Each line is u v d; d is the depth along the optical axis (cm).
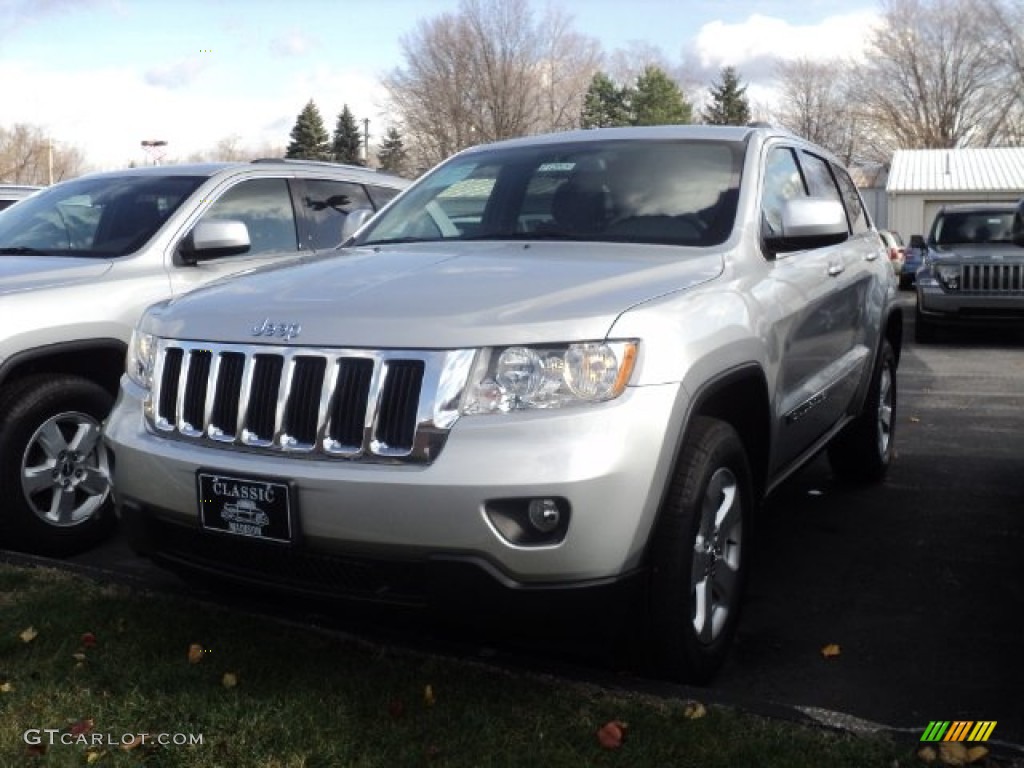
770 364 392
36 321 472
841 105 7325
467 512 293
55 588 420
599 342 306
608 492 295
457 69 5569
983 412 866
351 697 328
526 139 516
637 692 326
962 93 6378
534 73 5694
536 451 293
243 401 330
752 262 406
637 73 6400
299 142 7575
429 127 5638
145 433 358
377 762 291
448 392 301
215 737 305
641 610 325
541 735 303
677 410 316
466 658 349
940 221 1522
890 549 498
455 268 365
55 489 488
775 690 353
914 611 421
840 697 347
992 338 1478
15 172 5056
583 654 369
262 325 335
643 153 463
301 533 312
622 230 423
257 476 317
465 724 310
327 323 323
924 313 1397
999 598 434
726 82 7644
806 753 291
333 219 663
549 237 428
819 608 426
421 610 307
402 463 304
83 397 492
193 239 544
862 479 615
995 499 583
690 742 297
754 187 435
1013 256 1345
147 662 354
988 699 343
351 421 312
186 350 350
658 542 323
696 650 339
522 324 306
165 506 344
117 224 570
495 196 464
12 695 330
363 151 7688
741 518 371
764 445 400
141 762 293
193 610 396
